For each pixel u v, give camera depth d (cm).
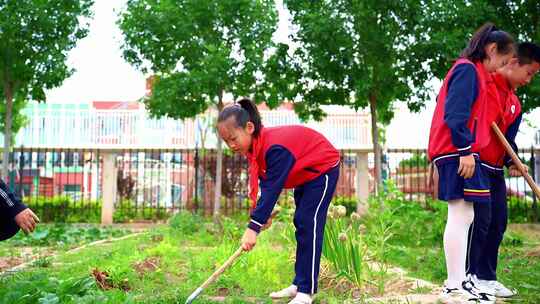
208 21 1111
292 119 1692
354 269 393
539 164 1388
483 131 344
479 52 354
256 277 425
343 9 1072
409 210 771
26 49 1073
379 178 1125
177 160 1510
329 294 375
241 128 334
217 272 328
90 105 1802
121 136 1692
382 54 1075
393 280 426
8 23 1041
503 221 388
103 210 1287
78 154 1385
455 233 338
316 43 1073
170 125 1702
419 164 1377
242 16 1121
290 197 520
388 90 1104
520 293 393
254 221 329
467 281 338
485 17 1066
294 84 1159
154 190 1616
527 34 1141
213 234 844
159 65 1126
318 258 343
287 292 358
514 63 370
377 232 533
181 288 387
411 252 621
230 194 1372
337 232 409
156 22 1095
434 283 439
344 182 1478
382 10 1066
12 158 1320
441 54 1021
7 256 676
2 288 349
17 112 1439
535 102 1082
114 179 1311
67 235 922
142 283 411
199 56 1102
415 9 1047
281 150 332
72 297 319
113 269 421
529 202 1333
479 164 340
